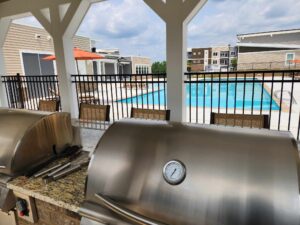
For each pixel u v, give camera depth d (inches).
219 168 28.7
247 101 275.4
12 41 311.7
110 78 204.4
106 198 32.8
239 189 26.4
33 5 187.2
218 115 76.1
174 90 147.9
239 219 25.2
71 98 194.5
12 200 44.9
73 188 41.3
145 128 38.5
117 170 34.1
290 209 23.7
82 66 444.1
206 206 27.0
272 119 168.2
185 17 134.6
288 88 301.3
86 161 51.4
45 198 39.2
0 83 226.7
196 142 32.9
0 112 56.1
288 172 25.8
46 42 368.5
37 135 49.8
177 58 142.2
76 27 185.9
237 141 31.3
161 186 30.2
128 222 30.8
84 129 130.2
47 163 50.8
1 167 45.8
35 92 229.3
